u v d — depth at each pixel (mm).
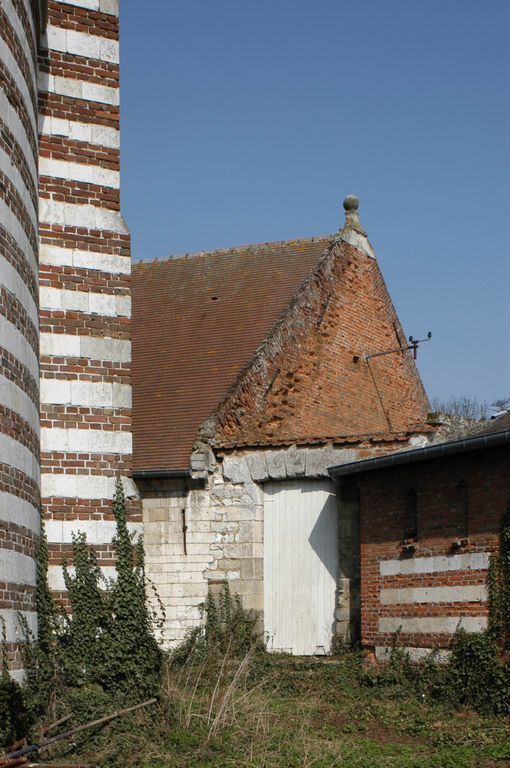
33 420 15492
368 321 28906
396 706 18203
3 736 13117
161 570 23469
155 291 29156
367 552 21516
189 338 26875
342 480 22797
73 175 17359
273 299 27219
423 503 20359
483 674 18188
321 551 23031
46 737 14281
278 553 23406
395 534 20953
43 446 16609
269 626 23234
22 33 15219
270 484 23656
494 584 18609
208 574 23328
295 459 23234
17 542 14203
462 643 18781
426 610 19953
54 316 16922
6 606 13633
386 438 22672
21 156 14953
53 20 17531
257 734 15430
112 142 17703
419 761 14680
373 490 21609
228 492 23531
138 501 17172
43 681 14836
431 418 26797
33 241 15930
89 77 17688
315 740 15547
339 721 17109
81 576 16484
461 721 17297
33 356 15633
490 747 15430
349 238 28812
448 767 14445
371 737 16250
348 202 29438
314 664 21016
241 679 18625
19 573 14273
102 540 16781
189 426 24047
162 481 23688
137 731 15211
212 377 25266
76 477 16750
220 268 29094
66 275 17094
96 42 17812
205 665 20172
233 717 15852
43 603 15828
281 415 25562
